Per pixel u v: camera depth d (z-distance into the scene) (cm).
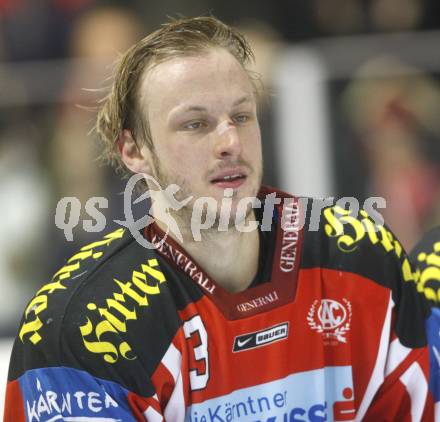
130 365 597
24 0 1489
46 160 1310
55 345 602
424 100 1345
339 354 636
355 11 1534
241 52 623
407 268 653
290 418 629
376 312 639
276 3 1570
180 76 582
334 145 1338
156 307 604
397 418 666
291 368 627
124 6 1521
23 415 620
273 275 627
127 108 614
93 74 1327
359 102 1341
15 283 1311
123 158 630
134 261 619
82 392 599
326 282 634
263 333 618
